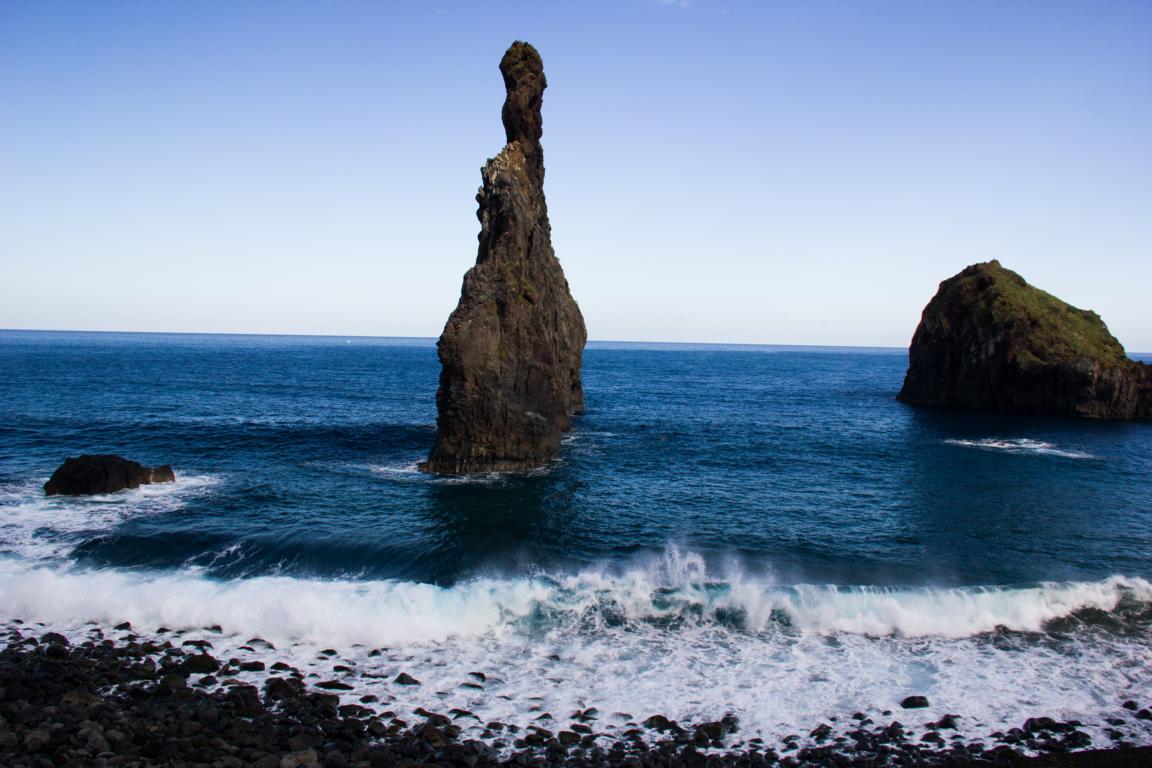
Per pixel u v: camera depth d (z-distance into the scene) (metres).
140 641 20.61
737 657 20.25
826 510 35.88
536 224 49.31
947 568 27.47
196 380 106.44
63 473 36.00
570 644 20.89
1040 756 15.79
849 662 20.03
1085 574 27.16
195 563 26.48
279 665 19.12
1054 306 89.06
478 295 43.16
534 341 45.34
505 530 31.30
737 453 52.16
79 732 14.84
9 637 20.61
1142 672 19.64
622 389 113.56
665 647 20.80
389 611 22.03
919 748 16.02
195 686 17.91
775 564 27.62
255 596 22.84
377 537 29.86
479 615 22.22
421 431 59.41
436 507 34.97
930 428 68.00
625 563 27.45
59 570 25.41
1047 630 22.16
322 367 157.50
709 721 17.00
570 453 50.34
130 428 55.94
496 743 15.74
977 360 85.62
